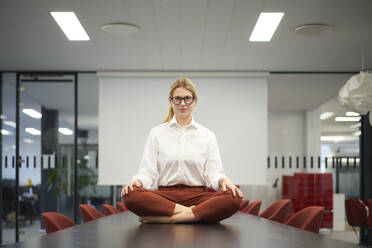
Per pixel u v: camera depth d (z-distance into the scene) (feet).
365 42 18.74
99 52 20.48
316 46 19.40
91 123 24.62
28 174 24.70
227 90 24.35
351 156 25.20
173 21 16.15
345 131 25.14
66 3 14.43
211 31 17.33
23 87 24.85
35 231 24.39
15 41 18.74
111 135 24.20
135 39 18.37
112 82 24.44
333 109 25.04
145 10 15.05
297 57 21.36
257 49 19.90
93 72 24.75
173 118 7.50
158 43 18.95
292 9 14.92
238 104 24.29
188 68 23.44
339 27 16.75
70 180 24.47
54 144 24.64
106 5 14.60
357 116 25.27
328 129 25.09
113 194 24.21
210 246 4.27
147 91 24.35
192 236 5.09
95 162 24.49
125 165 24.04
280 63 22.49
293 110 24.97
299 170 24.91
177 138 7.39
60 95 24.76
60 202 24.40
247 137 24.12
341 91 15.58
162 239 4.82
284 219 11.74
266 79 24.48
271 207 13.26
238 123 24.17
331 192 24.95
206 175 7.50
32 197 24.56
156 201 6.72
